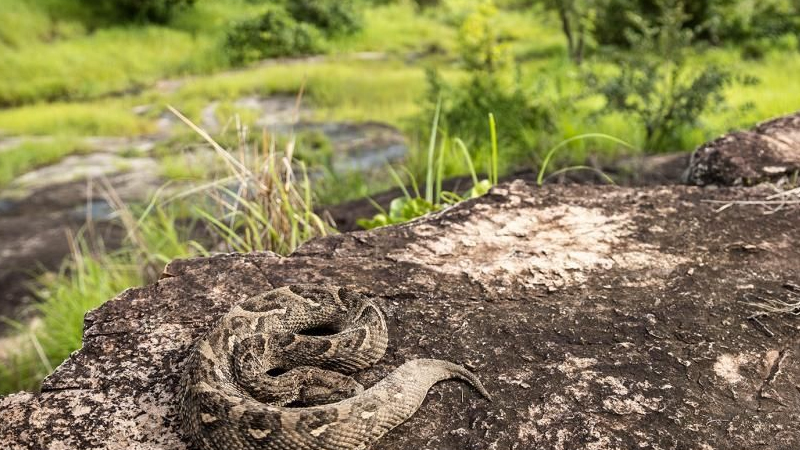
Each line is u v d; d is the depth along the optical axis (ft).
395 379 4.63
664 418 4.59
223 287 5.58
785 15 23.08
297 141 15.87
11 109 25.77
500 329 5.16
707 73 12.55
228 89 24.99
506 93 14.84
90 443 4.57
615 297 5.42
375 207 9.91
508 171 11.37
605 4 22.50
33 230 13.60
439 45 32.09
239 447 4.35
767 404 4.68
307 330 5.32
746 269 5.69
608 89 12.98
